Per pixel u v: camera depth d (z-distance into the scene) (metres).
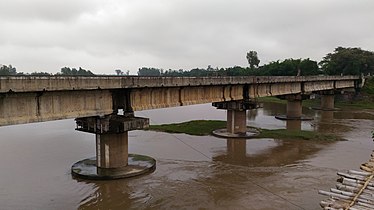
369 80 107.81
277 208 23.86
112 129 29.83
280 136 48.59
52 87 23.41
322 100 89.25
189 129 53.50
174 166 34.12
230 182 29.39
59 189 27.25
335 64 122.56
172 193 26.78
